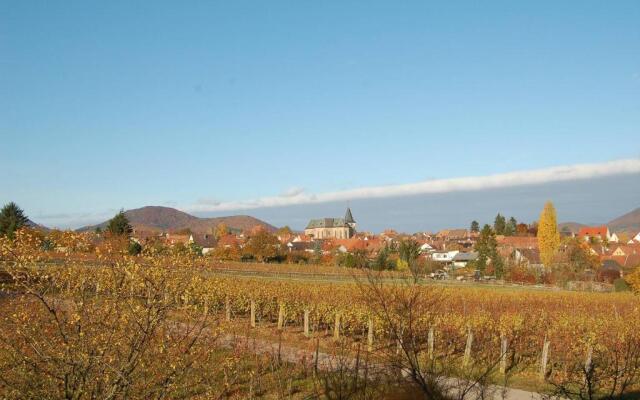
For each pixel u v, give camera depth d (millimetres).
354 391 13133
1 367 8898
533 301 41000
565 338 25281
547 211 86438
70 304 9109
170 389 9391
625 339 22594
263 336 27391
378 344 23656
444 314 29359
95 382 8602
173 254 9695
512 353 23375
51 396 8672
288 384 16203
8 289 8625
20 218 49500
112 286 9086
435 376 13062
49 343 8617
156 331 9469
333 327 30594
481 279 76500
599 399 15609
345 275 66750
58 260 9359
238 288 34469
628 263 96625
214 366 12750
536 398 16297
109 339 8641
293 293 36125
